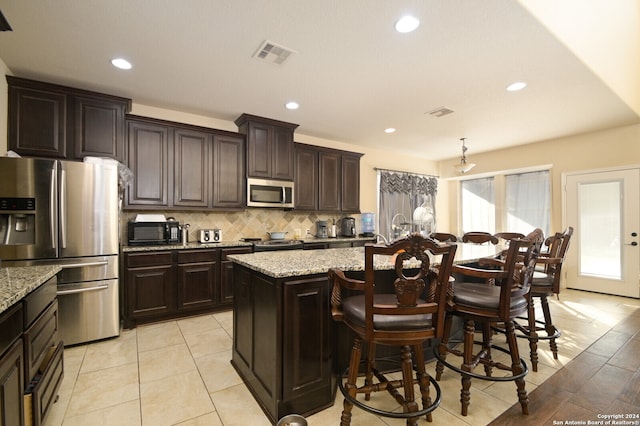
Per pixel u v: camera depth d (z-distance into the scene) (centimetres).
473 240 330
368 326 135
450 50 234
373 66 260
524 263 183
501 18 197
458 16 195
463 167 496
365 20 200
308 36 218
